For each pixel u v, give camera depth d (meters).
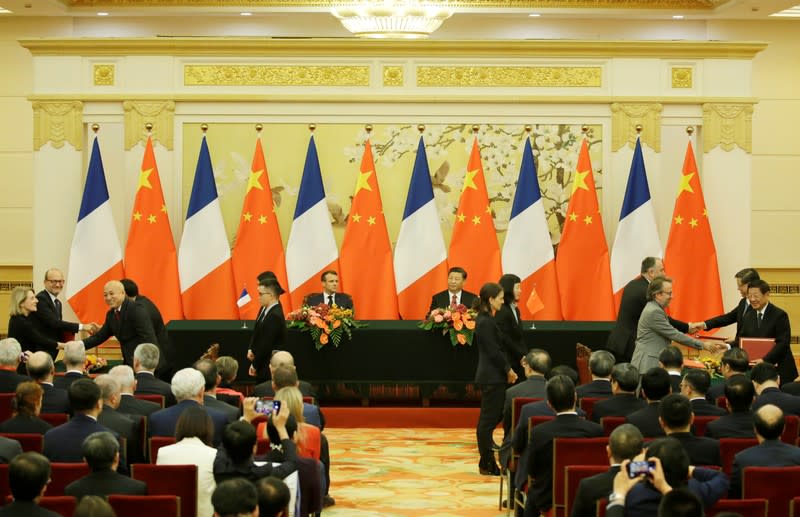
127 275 14.09
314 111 14.69
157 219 14.14
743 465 6.20
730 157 14.77
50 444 6.68
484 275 14.26
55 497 5.42
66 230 14.59
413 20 15.44
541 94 14.68
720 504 5.26
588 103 14.73
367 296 14.23
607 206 14.74
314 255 14.15
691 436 6.47
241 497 4.56
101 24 18.08
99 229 14.05
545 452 7.25
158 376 11.95
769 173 18.62
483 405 10.62
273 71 14.63
